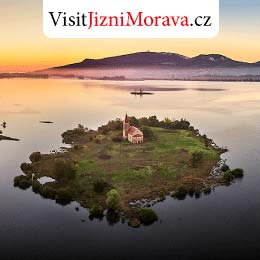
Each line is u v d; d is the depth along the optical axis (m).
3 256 108.06
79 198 138.00
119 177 152.62
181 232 117.38
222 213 127.69
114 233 117.50
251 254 107.00
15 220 125.56
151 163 167.75
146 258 106.44
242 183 151.38
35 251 110.19
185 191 140.12
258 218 124.69
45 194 140.88
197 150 187.38
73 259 106.69
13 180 156.50
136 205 131.75
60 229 120.25
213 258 105.69
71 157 180.38
